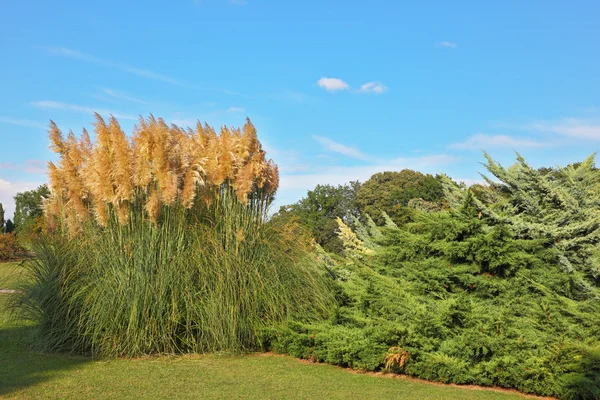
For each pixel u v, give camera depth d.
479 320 7.31
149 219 8.74
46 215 9.61
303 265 9.72
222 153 9.43
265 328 8.74
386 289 8.70
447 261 9.19
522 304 8.20
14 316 9.11
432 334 7.41
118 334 8.22
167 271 8.47
